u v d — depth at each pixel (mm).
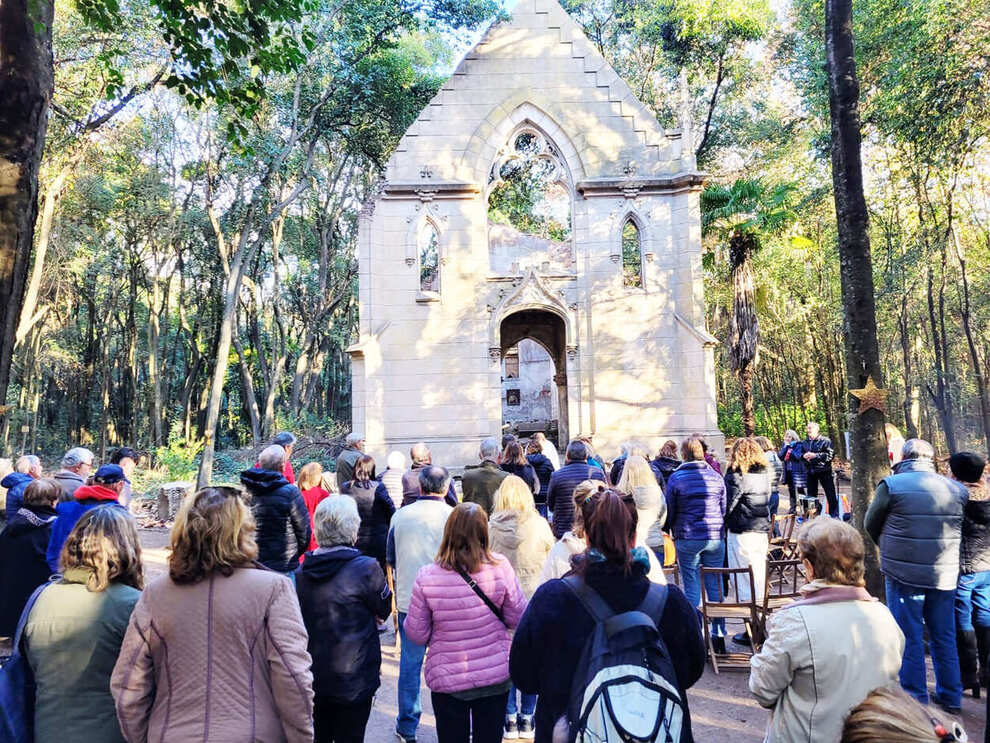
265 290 41156
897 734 1470
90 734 2922
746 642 7410
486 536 4051
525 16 18625
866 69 20359
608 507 2865
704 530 6695
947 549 5266
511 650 2922
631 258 22781
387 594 4023
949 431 24438
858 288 7211
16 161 6418
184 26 8508
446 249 18047
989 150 20234
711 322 34250
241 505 2934
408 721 5184
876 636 3027
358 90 24734
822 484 13844
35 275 18734
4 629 5996
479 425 17641
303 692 2764
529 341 31984
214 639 2686
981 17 16016
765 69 28406
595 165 18281
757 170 29781
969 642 5703
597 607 2709
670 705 2455
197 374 43500
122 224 32812
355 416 17469
